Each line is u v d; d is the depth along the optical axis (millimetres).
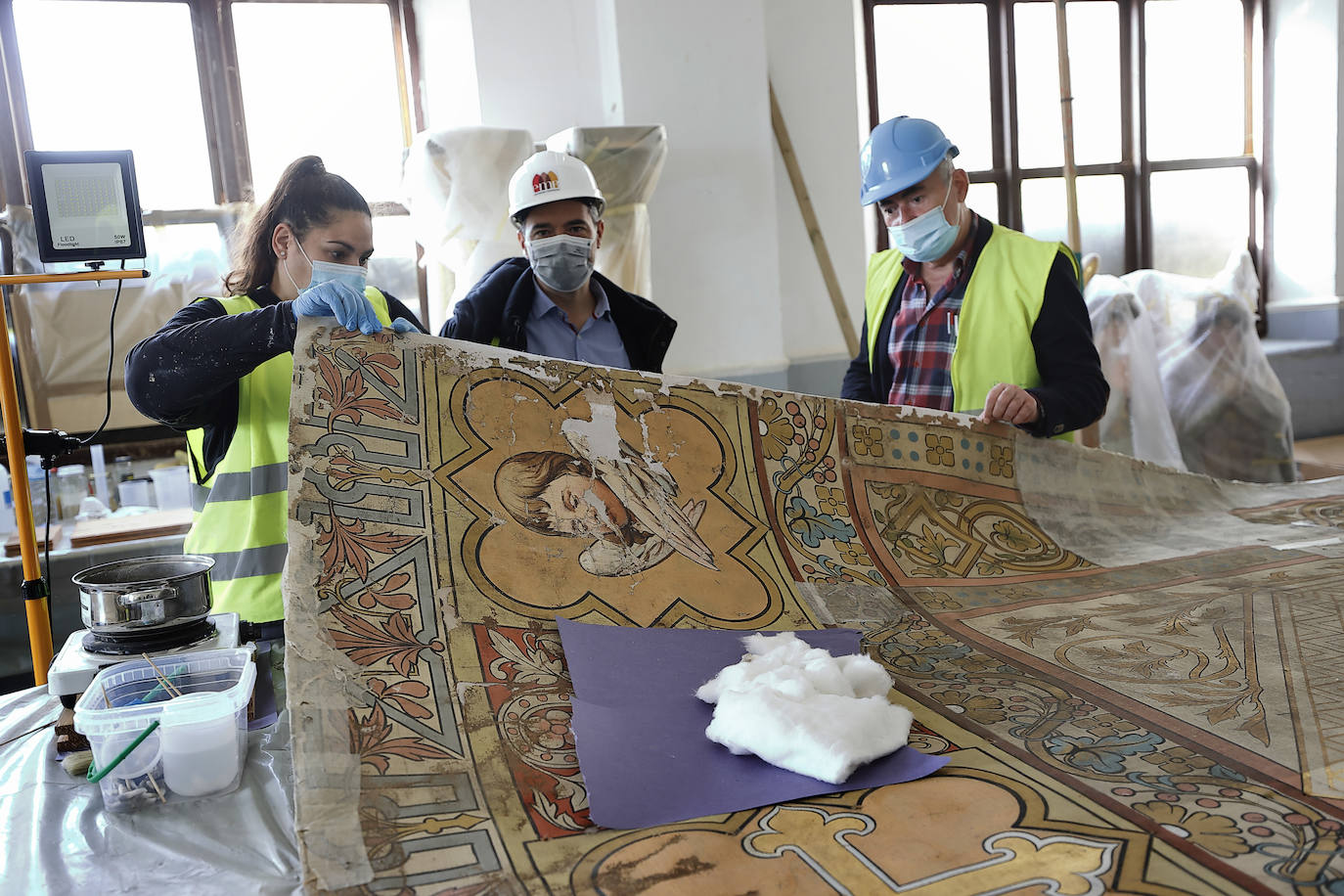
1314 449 5379
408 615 1343
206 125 4047
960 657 1477
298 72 4172
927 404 2490
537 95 4141
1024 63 5426
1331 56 5512
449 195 3512
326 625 1276
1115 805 1011
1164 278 4953
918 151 2293
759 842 961
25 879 1044
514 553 1517
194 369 1625
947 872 901
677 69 4109
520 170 2299
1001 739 1188
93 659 1411
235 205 4031
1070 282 2355
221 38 4023
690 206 4188
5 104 3777
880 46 5207
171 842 1114
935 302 2486
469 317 2273
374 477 1521
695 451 1835
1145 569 1905
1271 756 1110
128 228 1738
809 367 4691
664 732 1195
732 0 4145
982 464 2100
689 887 888
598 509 1649
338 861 917
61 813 1188
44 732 1444
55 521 3621
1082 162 5609
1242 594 1728
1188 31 5707
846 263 4754
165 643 1438
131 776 1189
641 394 1847
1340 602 1657
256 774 1273
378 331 1678
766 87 4234
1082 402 2207
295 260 1842
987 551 1939
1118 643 1508
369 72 4270
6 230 3689
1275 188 5867
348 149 4281
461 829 977
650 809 1025
